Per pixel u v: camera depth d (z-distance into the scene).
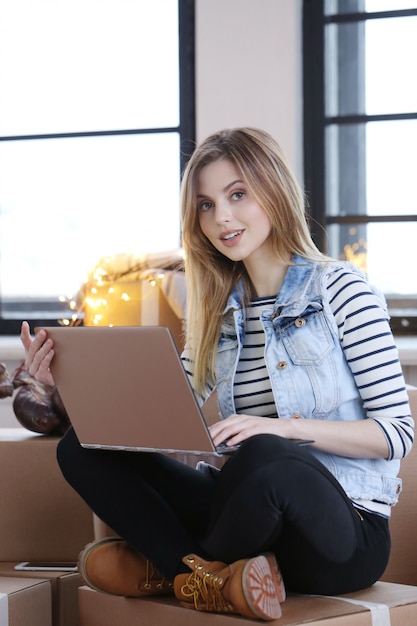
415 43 4.23
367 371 2.02
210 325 2.27
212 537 1.86
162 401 1.84
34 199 4.61
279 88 4.13
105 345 1.87
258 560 1.76
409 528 2.44
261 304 2.20
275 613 1.74
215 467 2.29
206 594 1.81
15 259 4.64
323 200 4.28
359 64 4.28
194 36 4.41
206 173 2.18
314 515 1.81
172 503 2.08
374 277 4.29
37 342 1.99
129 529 1.94
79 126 4.57
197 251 2.27
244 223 2.16
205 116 4.19
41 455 2.69
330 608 1.82
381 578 2.41
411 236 4.25
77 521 2.67
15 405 2.79
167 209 4.50
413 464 2.45
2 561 2.70
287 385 2.08
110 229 4.55
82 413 1.98
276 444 1.81
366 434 1.97
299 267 2.16
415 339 4.14
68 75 4.56
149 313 3.80
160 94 4.48
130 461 2.03
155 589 1.99
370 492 2.02
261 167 2.15
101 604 2.05
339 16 4.29
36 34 4.58
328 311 2.08
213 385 2.31
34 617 2.33
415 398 2.48
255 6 4.14
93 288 3.89
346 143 4.30
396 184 4.27
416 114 4.23
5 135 4.62
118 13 4.50
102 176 4.55
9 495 2.70
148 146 4.50
